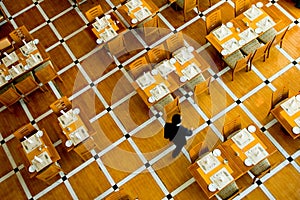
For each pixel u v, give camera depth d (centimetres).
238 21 990
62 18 1174
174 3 1117
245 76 991
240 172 812
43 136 928
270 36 985
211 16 988
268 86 970
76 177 933
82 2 1191
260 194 852
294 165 870
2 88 1030
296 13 1062
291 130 841
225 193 827
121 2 1134
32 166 889
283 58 1001
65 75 1077
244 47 984
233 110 955
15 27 1187
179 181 892
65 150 966
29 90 1016
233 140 845
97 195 907
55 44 1133
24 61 1032
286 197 841
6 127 1026
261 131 893
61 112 939
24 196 930
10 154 984
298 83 964
